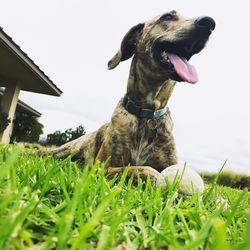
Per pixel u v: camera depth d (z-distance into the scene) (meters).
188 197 0.33
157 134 0.61
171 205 0.25
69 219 0.14
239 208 0.30
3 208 0.16
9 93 2.13
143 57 0.64
